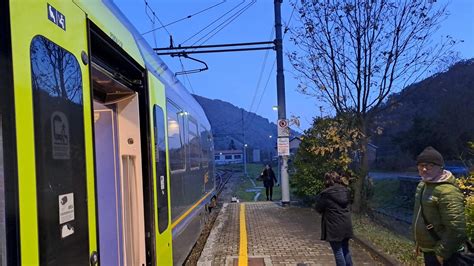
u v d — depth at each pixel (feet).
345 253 20.38
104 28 9.61
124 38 11.48
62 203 6.66
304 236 32.71
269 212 47.83
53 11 6.90
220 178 142.61
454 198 12.15
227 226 38.60
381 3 35.09
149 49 16.33
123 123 12.71
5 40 5.56
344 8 35.50
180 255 19.40
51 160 6.40
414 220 13.67
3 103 5.48
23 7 5.96
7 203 5.39
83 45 8.13
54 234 6.34
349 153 40.01
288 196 53.67
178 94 22.17
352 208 39.83
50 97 6.53
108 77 10.93
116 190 11.73
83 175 7.52
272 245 29.63
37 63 6.23
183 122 23.09
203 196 31.96
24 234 5.59
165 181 16.17
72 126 7.24
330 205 20.04
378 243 26.94
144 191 13.42
